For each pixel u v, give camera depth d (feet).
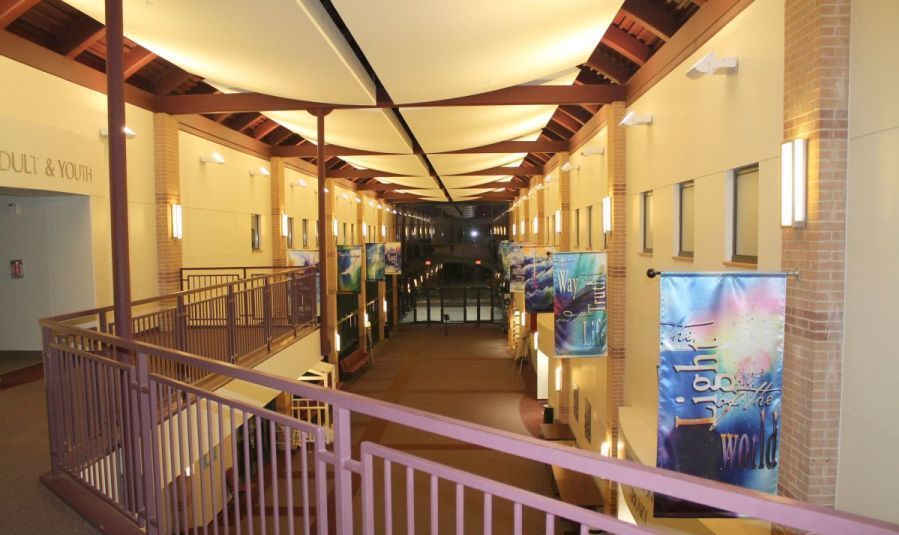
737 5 18.44
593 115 42.16
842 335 13.37
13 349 26.78
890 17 11.79
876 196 12.23
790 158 14.33
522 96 32.99
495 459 43.27
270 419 7.17
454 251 121.70
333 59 24.06
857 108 12.85
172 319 19.42
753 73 17.34
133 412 9.84
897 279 11.60
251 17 19.35
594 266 32.17
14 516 10.83
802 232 13.99
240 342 25.30
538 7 19.85
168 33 21.48
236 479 7.71
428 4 18.85
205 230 38.34
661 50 26.25
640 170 29.86
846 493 13.21
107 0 15.93
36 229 26.53
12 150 20.45
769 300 14.46
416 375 68.54
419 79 27.76
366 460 6.08
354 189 83.76
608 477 4.46
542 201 67.62
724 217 19.62
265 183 49.47
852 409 13.01
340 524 6.40
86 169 25.57
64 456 12.23
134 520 9.92
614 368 32.73
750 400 14.55
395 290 107.04
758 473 14.58
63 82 25.14
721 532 17.22
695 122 22.21
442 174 65.77
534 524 31.89
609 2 20.24
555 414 52.90
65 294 26.61
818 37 13.25
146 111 31.94
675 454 14.60
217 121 42.32
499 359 77.05
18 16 22.24
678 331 14.49
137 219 30.94
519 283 69.00
